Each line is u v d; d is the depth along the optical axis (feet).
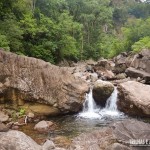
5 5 90.53
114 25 333.42
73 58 146.51
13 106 45.96
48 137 35.68
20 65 46.60
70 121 45.32
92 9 183.21
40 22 115.14
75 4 182.19
